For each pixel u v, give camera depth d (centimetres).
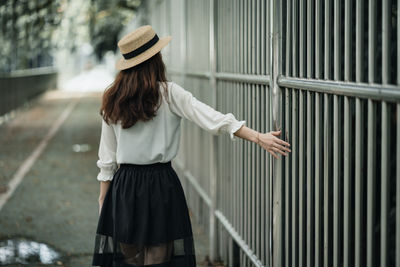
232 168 444
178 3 756
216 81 491
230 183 452
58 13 1493
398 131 206
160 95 310
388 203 217
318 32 270
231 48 439
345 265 247
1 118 1784
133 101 306
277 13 320
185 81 696
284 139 320
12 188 784
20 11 1495
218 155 493
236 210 434
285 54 318
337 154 253
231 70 441
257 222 375
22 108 2191
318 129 272
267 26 340
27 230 580
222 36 469
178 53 763
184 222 319
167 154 315
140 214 310
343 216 271
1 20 1661
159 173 314
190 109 310
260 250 375
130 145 311
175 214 315
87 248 524
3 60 1977
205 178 573
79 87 3953
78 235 564
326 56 260
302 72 291
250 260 398
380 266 237
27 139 1323
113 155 326
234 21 426
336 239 255
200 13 580
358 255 237
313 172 284
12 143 1251
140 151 310
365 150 254
